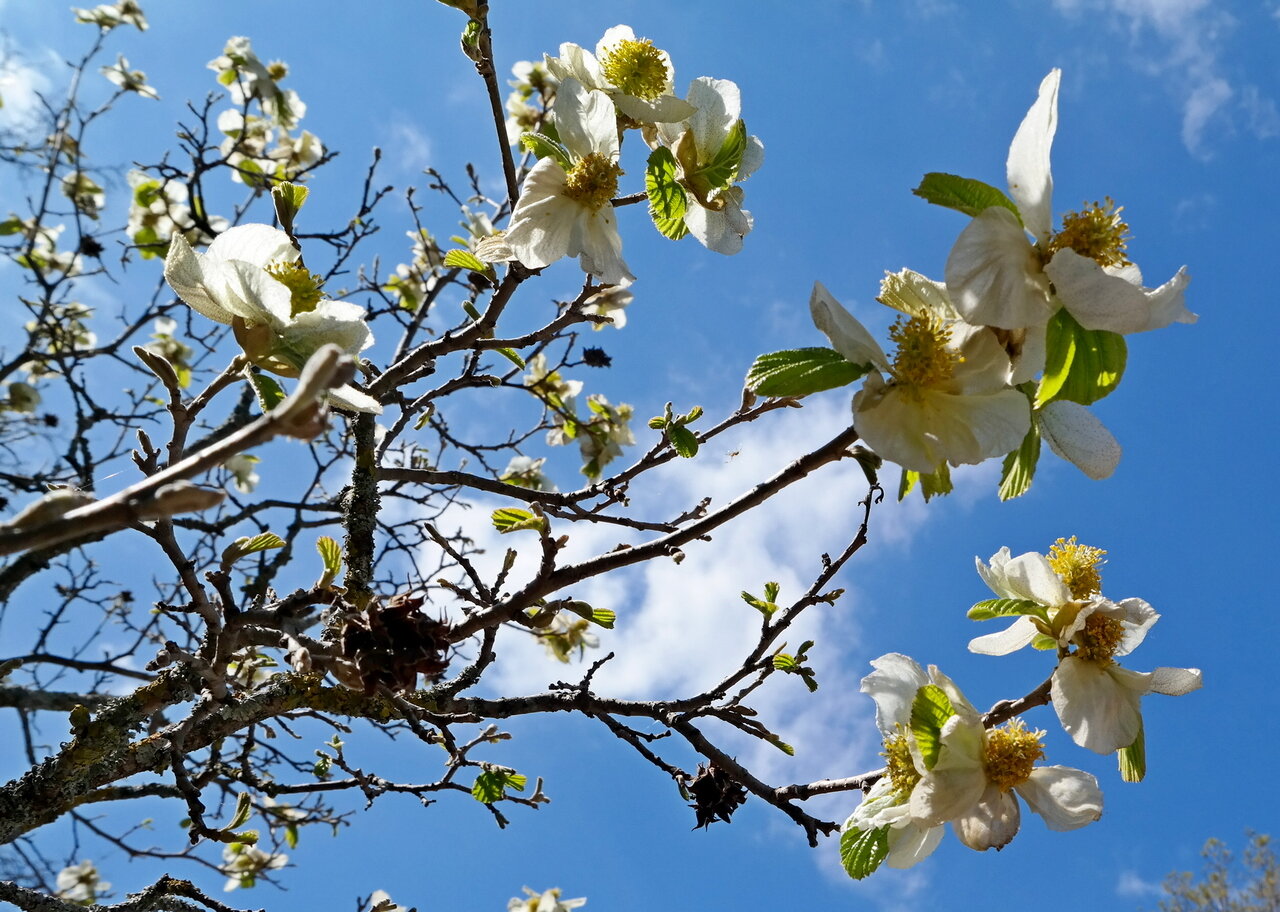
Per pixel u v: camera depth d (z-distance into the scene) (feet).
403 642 1.05
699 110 1.43
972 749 1.23
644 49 1.46
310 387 0.64
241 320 1.08
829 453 1.13
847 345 1.06
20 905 1.44
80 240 2.74
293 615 1.12
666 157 1.38
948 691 1.27
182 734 1.27
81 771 1.37
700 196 1.42
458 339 1.54
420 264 2.86
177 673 1.41
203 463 0.66
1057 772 1.25
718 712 1.46
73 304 2.95
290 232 1.41
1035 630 1.31
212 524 2.31
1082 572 1.32
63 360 2.64
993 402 1.07
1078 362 1.04
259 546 1.11
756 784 1.42
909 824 1.26
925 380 1.06
